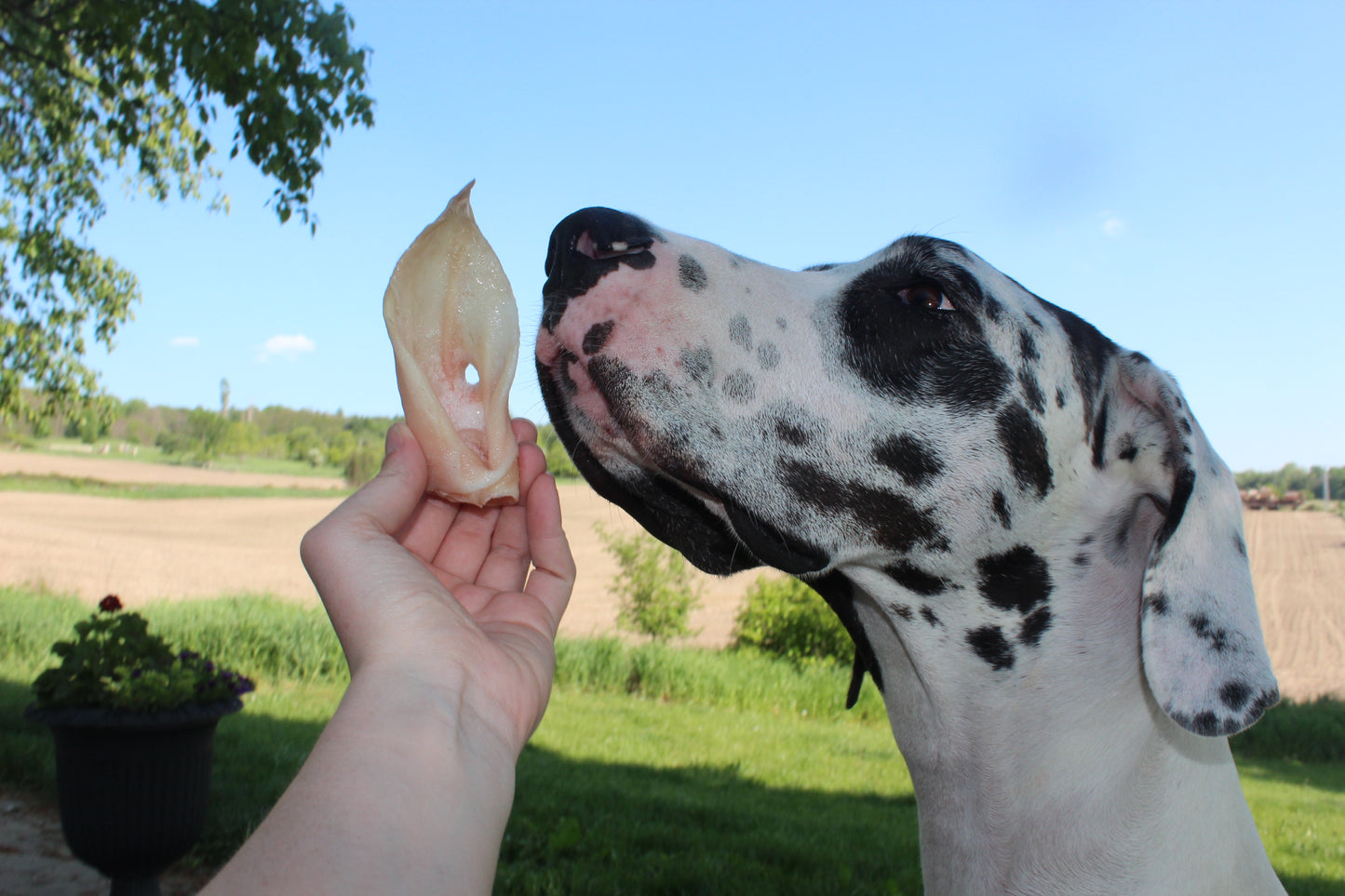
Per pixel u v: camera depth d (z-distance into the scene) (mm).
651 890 1266
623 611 4582
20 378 2604
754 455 599
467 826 341
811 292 646
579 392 599
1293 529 12367
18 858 1303
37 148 2342
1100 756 596
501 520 550
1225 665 558
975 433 623
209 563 6812
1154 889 567
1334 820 2205
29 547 6906
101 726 1015
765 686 3535
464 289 545
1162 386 623
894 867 1463
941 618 641
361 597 401
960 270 653
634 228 618
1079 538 632
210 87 1577
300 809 317
